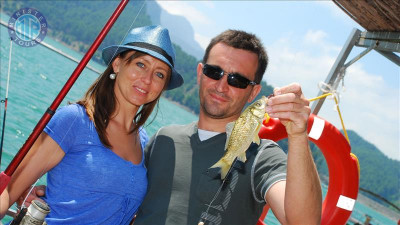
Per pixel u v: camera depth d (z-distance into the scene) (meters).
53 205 0.95
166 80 1.09
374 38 1.85
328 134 1.43
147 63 1.02
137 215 1.00
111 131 1.00
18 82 6.48
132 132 1.05
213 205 0.92
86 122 0.97
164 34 1.06
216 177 0.93
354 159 1.48
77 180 0.94
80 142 0.95
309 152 0.78
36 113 4.71
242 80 0.97
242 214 0.92
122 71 1.03
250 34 1.02
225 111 0.98
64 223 0.94
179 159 0.99
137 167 1.01
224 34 1.01
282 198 0.82
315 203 0.78
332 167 1.48
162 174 0.99
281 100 0.75
